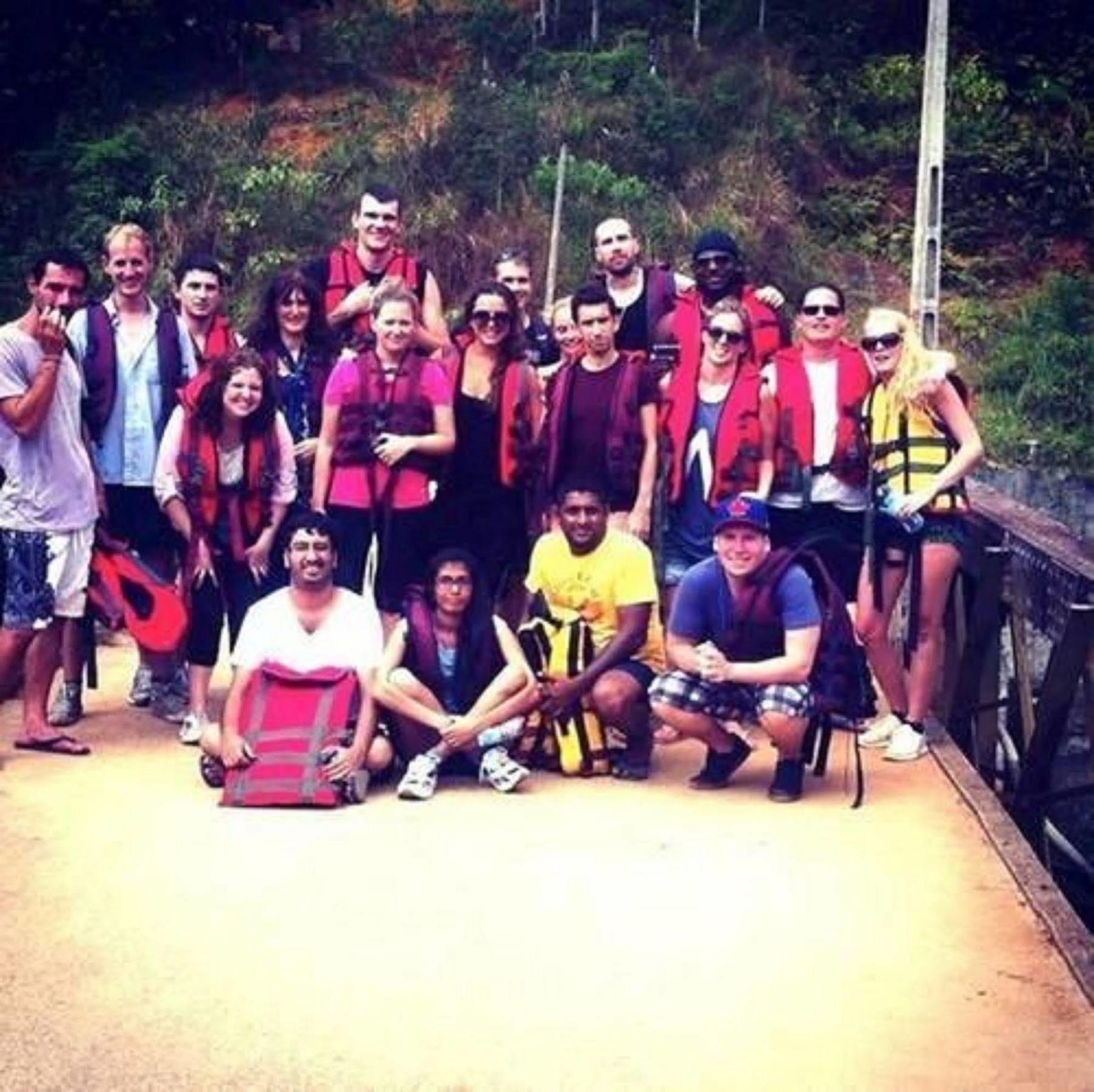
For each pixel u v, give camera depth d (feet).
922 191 34.42
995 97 66.85
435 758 19.56
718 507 21.77
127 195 61.11
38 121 65.62
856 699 19.61
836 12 70.54
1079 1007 13.99
